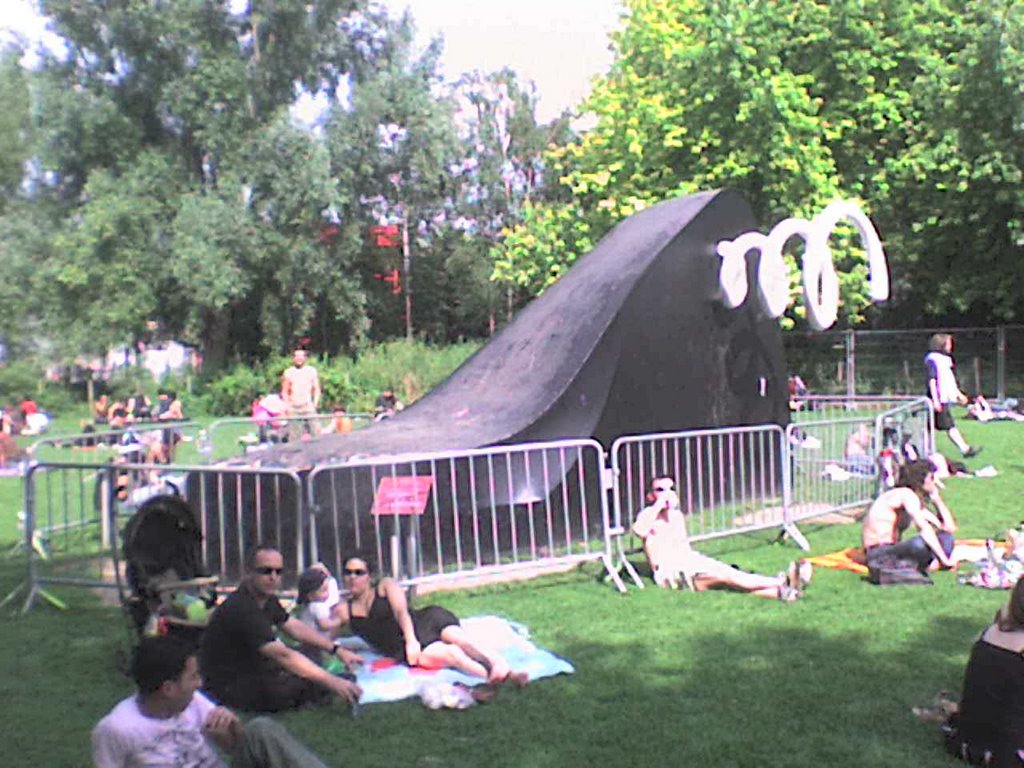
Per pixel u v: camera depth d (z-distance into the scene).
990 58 22.73
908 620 6.43
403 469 7.84
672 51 23.77
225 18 35.56
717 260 10.93
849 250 23.92
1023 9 22.58
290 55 36.47
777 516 9.62
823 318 11.30
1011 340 26.06
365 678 5.49
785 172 23.12
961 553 8.14
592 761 4.35
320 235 35.47
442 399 10.23
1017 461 14.55
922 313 30.33
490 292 45.06
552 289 11.29
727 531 8.67
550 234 26.77
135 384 33.25
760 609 6.81
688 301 10.45
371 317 43.75
